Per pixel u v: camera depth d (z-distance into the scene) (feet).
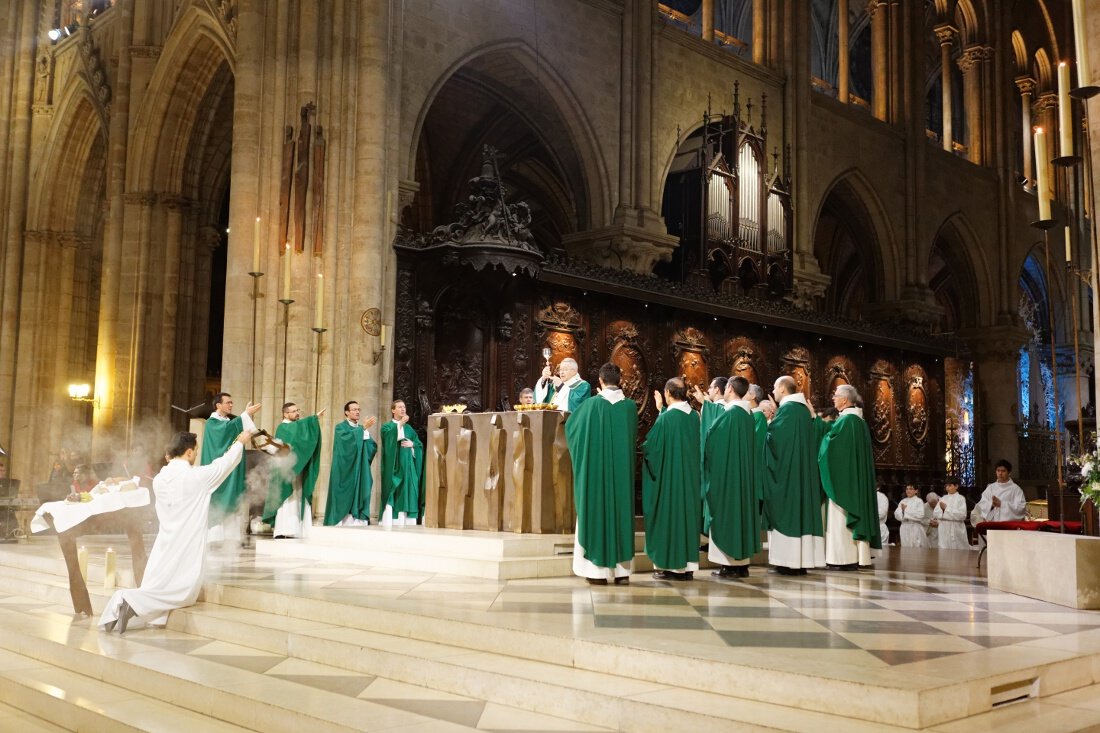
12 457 87.71
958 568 40.32
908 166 105.40
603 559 29.89
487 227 59.67
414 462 49.47
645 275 72.54
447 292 62.13
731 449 34.09
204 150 77.10
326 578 32.42
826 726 16.22
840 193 102.53
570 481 36.45
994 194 117.80
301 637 24.88
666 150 81.25
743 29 126.82
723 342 80.84
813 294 91.66
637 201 77.77
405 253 59.88
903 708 16.33
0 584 40.52
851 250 125.29
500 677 20.13
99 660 25.43
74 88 87.15
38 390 89.25
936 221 108.27
